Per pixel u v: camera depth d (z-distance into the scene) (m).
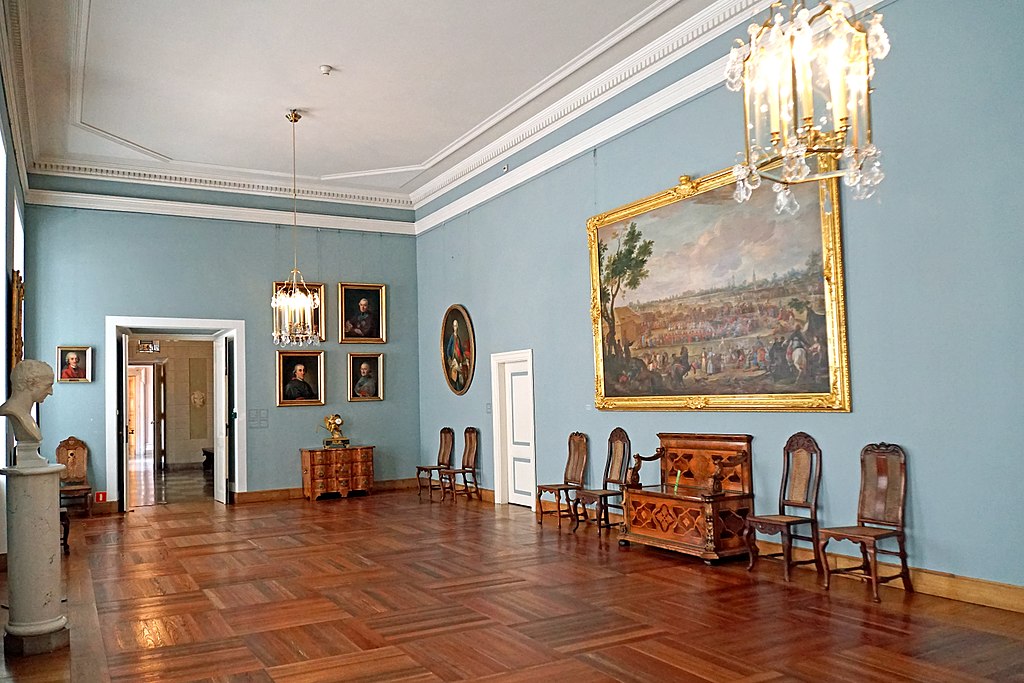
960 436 6.42
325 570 8.14
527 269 12.34
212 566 8.48
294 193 14.05
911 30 6.82
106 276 13.47
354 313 15.58
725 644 5.36
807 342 7.73
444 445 14.76
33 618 5.54
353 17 8.53
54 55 9.22
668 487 8.98
